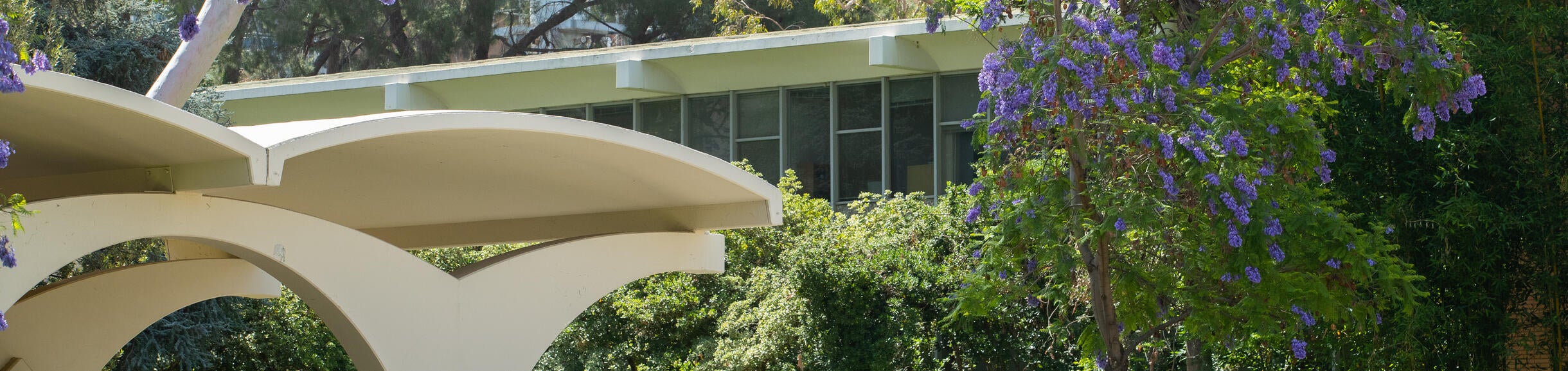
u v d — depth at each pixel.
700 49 19.47
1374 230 9.16
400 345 7.91
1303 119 8.48
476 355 8.32
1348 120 10.54
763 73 19.84
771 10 27.20
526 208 10.12
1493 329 10.52
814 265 14.96
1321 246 8.31
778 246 17.14
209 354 16.05
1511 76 10.16
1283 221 8.19
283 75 29.67
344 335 7.85
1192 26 8.97
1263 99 8.73
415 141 7.64
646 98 20.81
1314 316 8.48
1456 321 10.51
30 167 8.40
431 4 27.88
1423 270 10.59
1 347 9.17
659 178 8.91
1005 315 14.34
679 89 20.50
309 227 7.52
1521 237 10.41
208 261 9.77
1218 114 8.11
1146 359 12.01
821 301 14.93
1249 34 8.53
